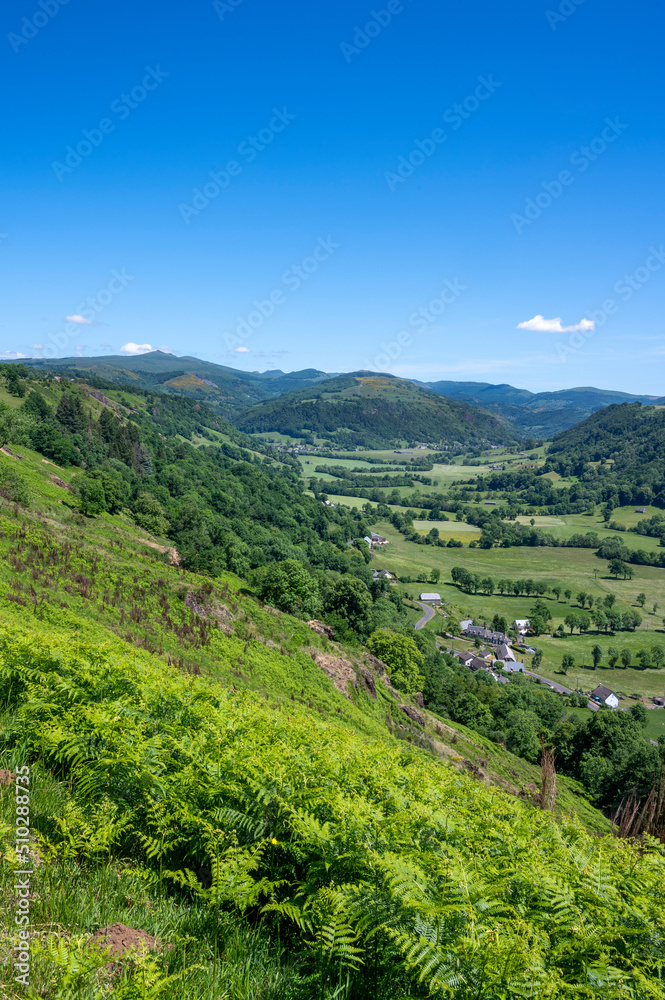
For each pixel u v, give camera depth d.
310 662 53.44
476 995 3.82
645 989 4.29
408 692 76.19
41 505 79.62
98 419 174.00
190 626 47.00
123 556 60.50
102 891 4.97
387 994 4.16
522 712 85.25
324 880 5.20
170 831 5.64
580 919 4.85
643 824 8.35
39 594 37.66
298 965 4.62
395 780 8.34
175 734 7.77
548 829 7.62
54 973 3.62
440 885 4.73
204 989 4.06
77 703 8.12
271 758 7.18
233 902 5.23
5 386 161.62
